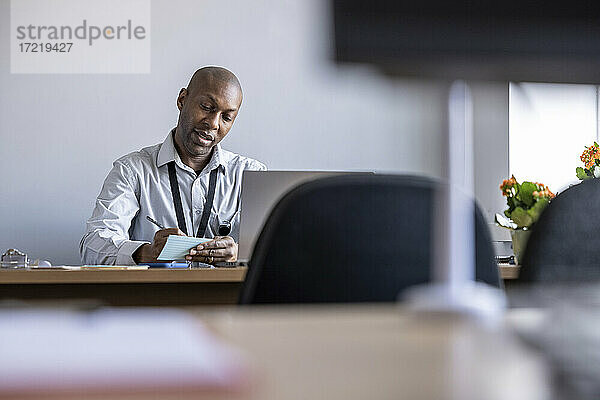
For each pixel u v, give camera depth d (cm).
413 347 42
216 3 470
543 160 501
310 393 31
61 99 452
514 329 40
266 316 58
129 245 285
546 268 108
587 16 40
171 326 49
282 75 476
